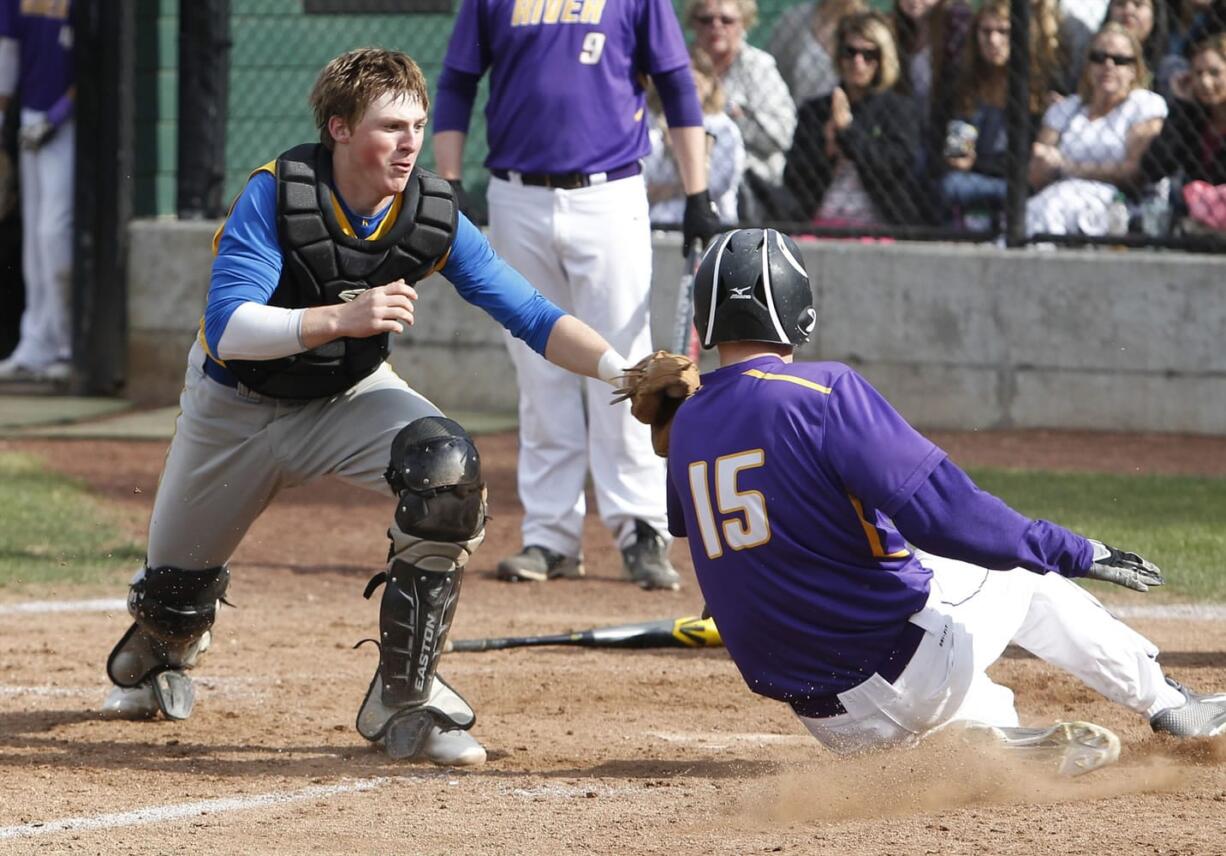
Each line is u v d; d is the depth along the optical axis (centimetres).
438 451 1417
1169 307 3891
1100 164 3866
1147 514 2920
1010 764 1359
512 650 2080
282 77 4484
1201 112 3756
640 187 2425
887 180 3944
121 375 4325
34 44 4262
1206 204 3809
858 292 3991
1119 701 1443
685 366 1381
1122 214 3900
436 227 1431
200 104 4281
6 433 3794
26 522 2872
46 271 4403
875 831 1232
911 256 3966
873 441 1249
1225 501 3061
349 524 3052
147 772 1480
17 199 4497
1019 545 1244
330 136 1381
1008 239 3941
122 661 1672
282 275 1404
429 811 1332
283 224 1377
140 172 4409
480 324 4197
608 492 2530
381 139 1356
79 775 1466
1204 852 1152
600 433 2517
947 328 3975
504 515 3086
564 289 2448
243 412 1492
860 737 1343
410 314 1323
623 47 2372
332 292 1411
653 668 1986
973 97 3938
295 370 1435
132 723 1684
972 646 1318
